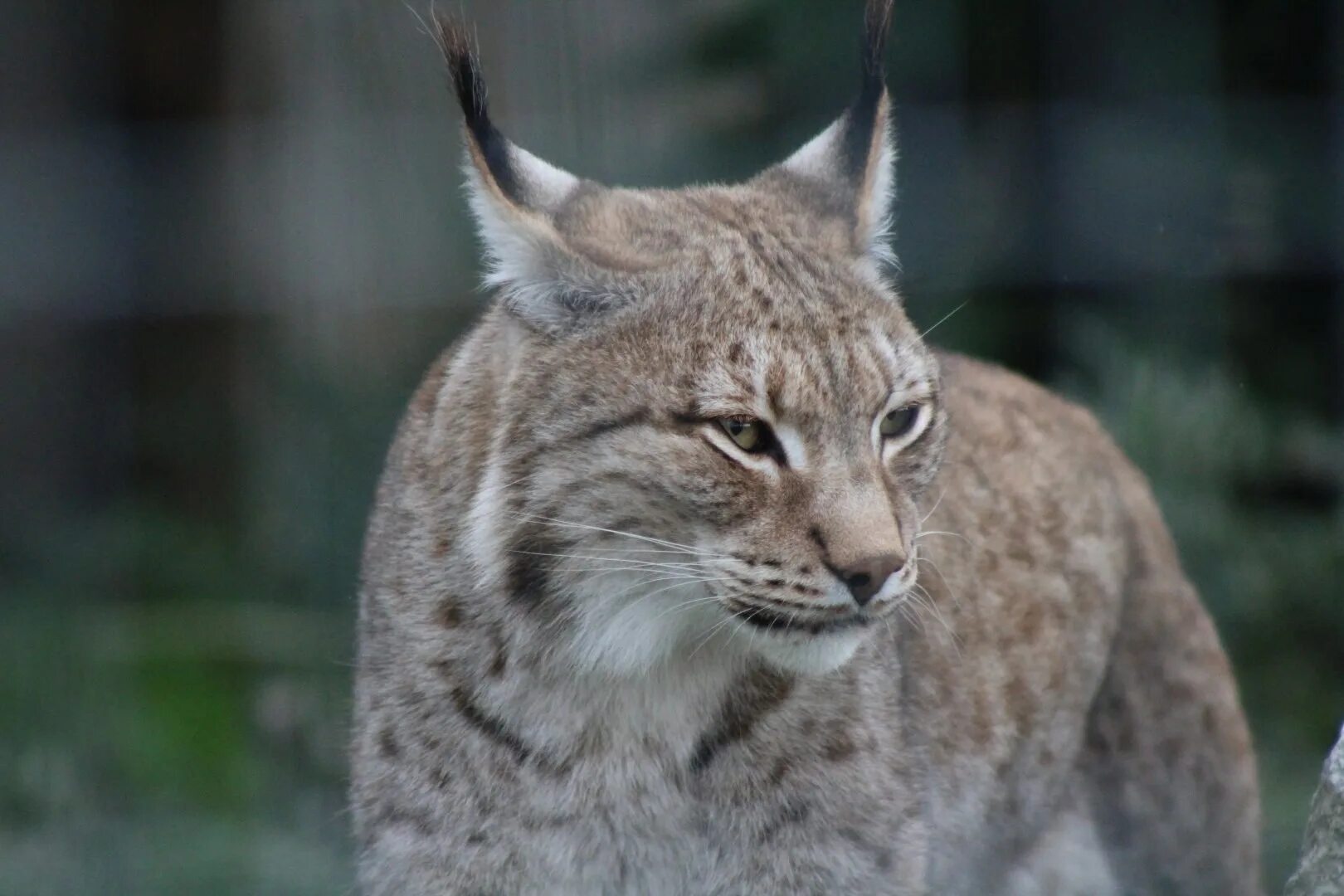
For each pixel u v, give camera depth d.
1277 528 14.45
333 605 15.14
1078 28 14.09
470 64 7.39
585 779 7.52
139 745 13.30
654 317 7.10
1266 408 14.77
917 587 8.10
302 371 15.97
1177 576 9.87
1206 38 14.09
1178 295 14.23
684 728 7.53
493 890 7.60
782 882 7.62
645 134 15.09
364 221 15.95
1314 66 14.22
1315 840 6.93
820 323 7.07
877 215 7.85
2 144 16.00
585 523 7.20
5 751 13.25
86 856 11.67
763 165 14.73
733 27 14.88
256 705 13.49
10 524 16.64
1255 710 13.79
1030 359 14.70
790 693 7.53
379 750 7.77
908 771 7.96
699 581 7.09
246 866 11.30
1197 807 9.76
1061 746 9.24
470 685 7.51
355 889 8.06
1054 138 13.86
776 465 6.99
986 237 13.83
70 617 14.83
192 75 18.08
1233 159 13.97
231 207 16.67
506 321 7.55
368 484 15.34
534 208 7.45
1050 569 9.11
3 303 15.41
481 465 7.49
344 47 16.06
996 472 9.09
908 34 14.01
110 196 15.91
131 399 18.22
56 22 18.00
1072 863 9.54
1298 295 14.84
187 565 16.39
